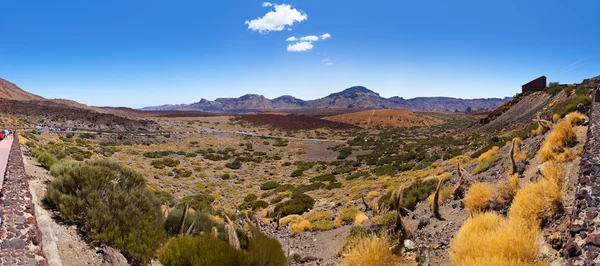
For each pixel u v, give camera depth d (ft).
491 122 212.84
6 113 219.61
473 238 17.42
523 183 26.81
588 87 117.80
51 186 30.68
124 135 217.36
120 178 36.37
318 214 54.85
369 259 20.92
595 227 14.32
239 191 110.93
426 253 21.58
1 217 21.63
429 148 158.51
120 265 23.27
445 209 31.48
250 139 290.76
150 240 26.55
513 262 14.15
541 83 212.43
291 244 41.16
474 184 27.89
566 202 18.35
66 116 239.71
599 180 18.76
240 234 28.94
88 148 147.95
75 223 26.73
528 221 17.98
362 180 97.76
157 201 34.58
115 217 26.76
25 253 17.81
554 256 14.96
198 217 35.83
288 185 106.11
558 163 25.81
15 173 36.65
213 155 195.72
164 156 179.63
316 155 217.97
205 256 19.56
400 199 27.43
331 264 27.81
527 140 51.52
